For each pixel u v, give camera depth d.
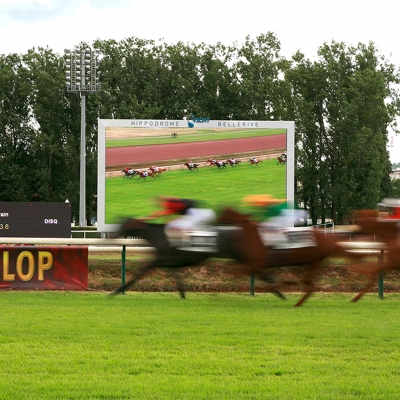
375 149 58.91
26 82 65.38
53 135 63.47
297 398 6.31
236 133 33.59
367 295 15.15
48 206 28.34
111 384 6.78
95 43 69.38
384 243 12.05
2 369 7.41
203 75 70.00
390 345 8.88
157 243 12.45
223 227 11.84
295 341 9.09
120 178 32.91
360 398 6.33
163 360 7.89
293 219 11.94
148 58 69.00
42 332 9.62
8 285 15.08
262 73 66.69
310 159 63.25
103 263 18.72
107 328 9.92
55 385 6.71
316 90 64.69
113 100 65.69
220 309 12.21
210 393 6.48
